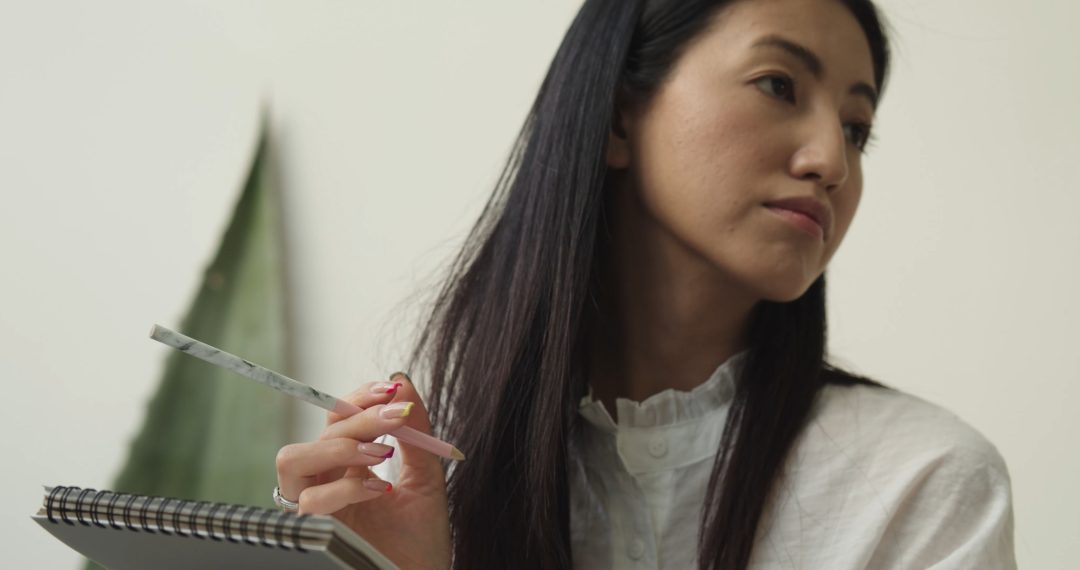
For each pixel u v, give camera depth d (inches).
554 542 30.1
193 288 67.9
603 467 31.5
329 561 21.0
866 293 56.3
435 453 27.5
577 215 31.0
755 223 28.3
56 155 72.7
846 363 37.3
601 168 31.0
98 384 69.3
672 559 30.6
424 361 35.4
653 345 31.4
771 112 28.5
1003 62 56.1
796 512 29.5
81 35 73.7
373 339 64.8
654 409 31.2
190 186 70.1
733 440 30.6
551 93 32.7
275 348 65.4
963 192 55.7
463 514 30.9
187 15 72.1
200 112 70.6
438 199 65.8
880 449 29.7
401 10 68.3
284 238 67.6
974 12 56.7
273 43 70.3
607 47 31.4
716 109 28.7
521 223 32.7
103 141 72.1
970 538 28.5
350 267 66.2
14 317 71.1
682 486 30.8
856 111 30.2
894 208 56.6
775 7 29.2
